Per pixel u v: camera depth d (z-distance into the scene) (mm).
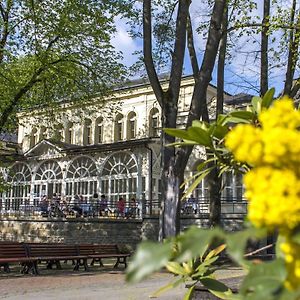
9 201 39156
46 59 21828
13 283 13516
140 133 42375
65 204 32750
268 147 1256
